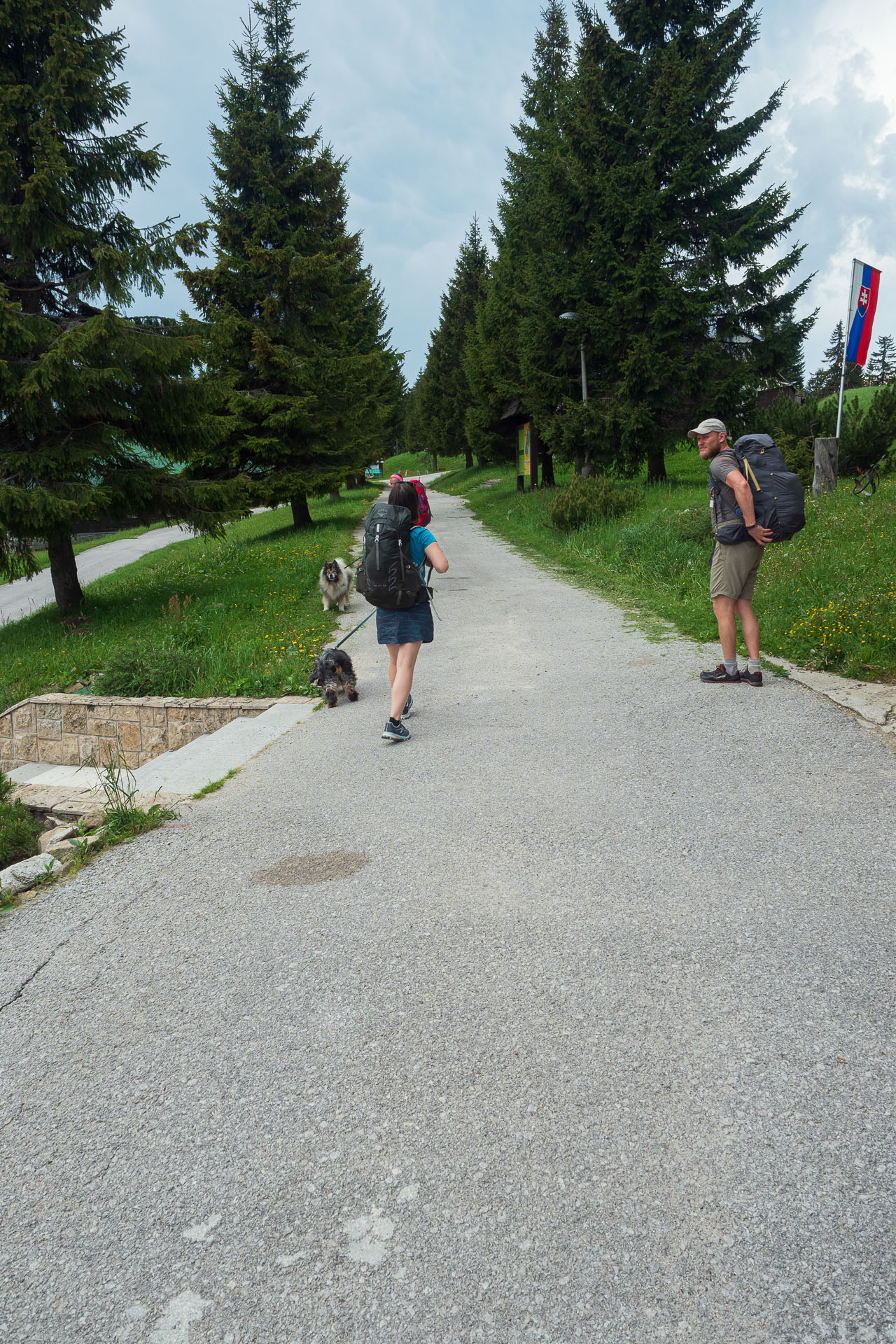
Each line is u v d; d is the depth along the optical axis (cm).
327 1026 247
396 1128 204
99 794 593
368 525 512
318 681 661
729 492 563
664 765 450
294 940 300
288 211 2228
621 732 514
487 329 2977
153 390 1306
